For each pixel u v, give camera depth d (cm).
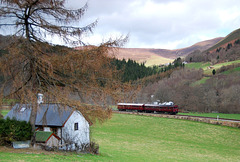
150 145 3288
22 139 1475
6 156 1192
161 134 4169
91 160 1545
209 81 9444
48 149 1602
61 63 1277
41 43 1338
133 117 5538
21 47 1195
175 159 2453
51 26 1331
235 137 3850
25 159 1177
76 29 1354
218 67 14000
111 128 4484
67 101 1270
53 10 1347
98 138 3522
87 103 1378
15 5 1258
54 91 1269
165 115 5488
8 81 1209
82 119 2278
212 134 4078
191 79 10512
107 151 2525
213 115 6272
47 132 1873
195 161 2444
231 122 4344
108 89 1358
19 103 1245
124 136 3859
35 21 1361
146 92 8925
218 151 3133
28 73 1321
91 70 1361
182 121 5003
